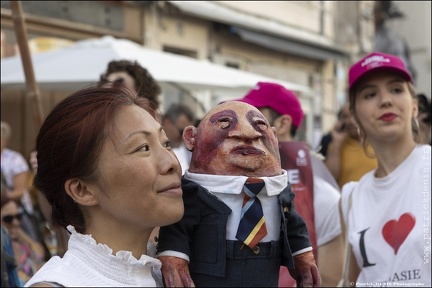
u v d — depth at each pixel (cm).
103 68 534
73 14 781
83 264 134
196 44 1031
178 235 136
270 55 1239
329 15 1276
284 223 137
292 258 137
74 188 136
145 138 133
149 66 562
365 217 251
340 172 386
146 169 130
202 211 136
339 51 1316
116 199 132
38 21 728
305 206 266
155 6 884
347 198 268
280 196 137
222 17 998
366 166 376
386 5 874
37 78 531
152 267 139
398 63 249
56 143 137
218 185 134
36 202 542
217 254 134
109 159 132
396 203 241
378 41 883
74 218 141
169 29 962
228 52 1114
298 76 1345
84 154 133
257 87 289
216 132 136
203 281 135
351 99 263
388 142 247
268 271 137
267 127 138
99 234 137
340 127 396
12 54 636
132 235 137
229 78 632
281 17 1147
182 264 134
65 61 555
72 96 140
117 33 851
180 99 972
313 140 1357
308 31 1230
